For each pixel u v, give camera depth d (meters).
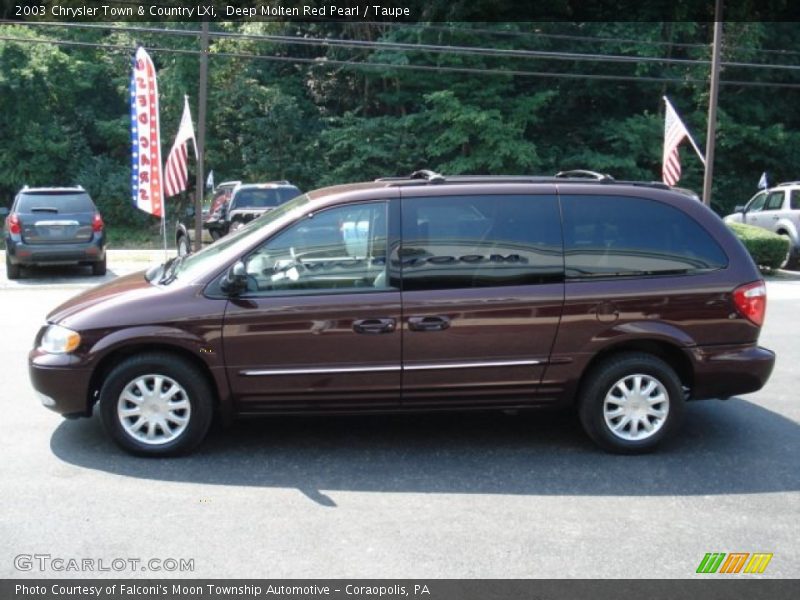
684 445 5.82
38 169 29.03
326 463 5.36
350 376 5.35
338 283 5.34
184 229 17.73
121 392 5.29
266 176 30.23
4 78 27.73
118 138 31.11
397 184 5.57
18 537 4.19
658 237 5.59
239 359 5.28
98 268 16.02
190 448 5.41
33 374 5.38
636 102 31.88
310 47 32.66
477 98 28.66
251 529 4.31
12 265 15.30
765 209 19.11
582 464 5.40
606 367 5.52
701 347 5.56
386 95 30.47
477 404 5.53
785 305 12.73
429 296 5.34
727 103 30.92
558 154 30.34
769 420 6.45
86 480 4.97
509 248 5.45
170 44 29.38
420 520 4.46
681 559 4.04
